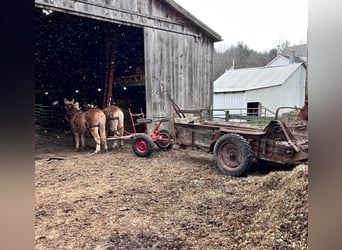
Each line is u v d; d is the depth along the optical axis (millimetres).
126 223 2439
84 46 9070
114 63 8016
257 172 3895
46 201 2949
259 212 2434
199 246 2037
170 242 2107
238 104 13016
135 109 8141
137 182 3639
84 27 8180
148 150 4969
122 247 2045
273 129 3588
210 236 2172
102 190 3330
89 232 2279
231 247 1988
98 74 8969
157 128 5402
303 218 1901
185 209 2721
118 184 3562
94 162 4727
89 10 5133
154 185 3510
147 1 6102
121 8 5633
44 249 2006
